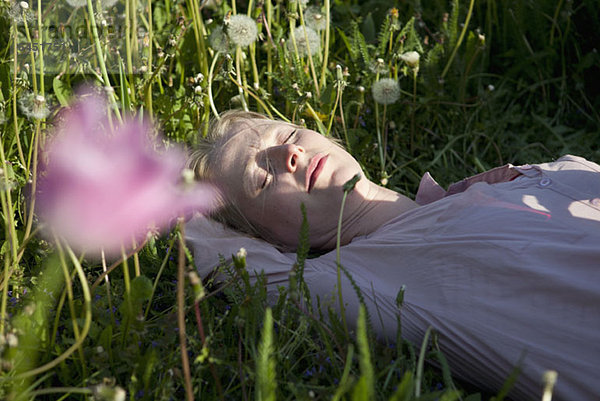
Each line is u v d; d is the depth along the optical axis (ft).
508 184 5.48
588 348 4.18
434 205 5.37
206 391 4.45
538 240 4.61
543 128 8.59
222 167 6.02
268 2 7.98
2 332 4.10
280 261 5.49
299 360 4.51
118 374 4.34
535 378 4.29
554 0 9.06
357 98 7.47
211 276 5.65
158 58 7.09
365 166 7.50
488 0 9.15
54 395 4.40
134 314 4.35
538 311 4.38
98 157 5.03
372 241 5.34
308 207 5.79
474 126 8.47
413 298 4.87
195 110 7.15
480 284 4.65
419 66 8.35
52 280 4.91
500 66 9.34
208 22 7.75
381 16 9.12
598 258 4.31
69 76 6.82
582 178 5.18
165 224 5.90
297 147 5.79
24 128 6.31
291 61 7.84
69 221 4.78
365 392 3.04
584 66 8.77
